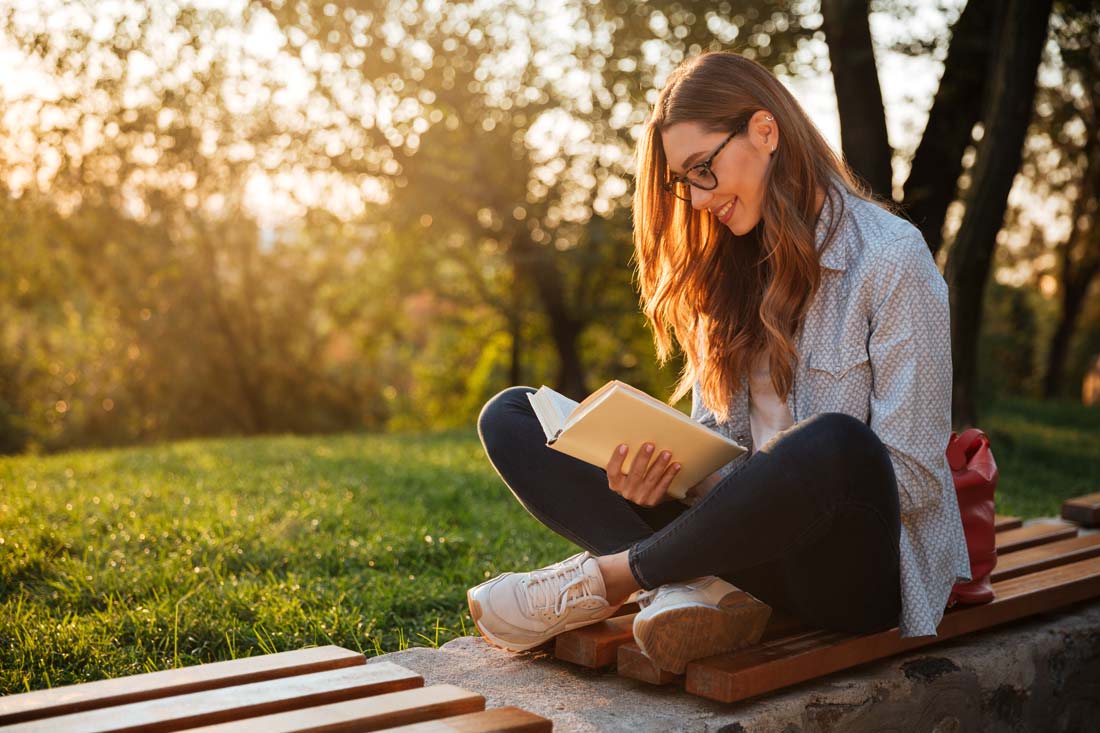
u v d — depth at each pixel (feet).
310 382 56.95
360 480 16.89
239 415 55.16
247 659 5.42
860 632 5.94
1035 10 20.74
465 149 41.01
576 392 52.54
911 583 5.65
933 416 5.59
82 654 7.69
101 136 35.65
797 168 5.89
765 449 5.29
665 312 6.77
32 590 9.68
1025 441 27.02
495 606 5.96
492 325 62.49
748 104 5.87
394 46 37.99
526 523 13.41
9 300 48.32
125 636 8.20
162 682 4.99
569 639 6.08
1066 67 30.42
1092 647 7.36
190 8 33.63
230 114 37.35
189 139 36.32
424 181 40.45
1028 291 66.74
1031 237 59.72
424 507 14.34
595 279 51.96
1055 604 7.26
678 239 6.63
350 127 39.29
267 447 23.48
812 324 5.90
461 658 6.41
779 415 6.30
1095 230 56.29
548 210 43.98
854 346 5.73
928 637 6.29
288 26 35.86
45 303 49.29
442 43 37.70
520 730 4.64
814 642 5.88
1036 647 6.86
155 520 12.64
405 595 9.41
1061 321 63.00
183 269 48.85
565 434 5.68
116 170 37.45
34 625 8.23
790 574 5.65
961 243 22.81
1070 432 31.35
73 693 4.81
